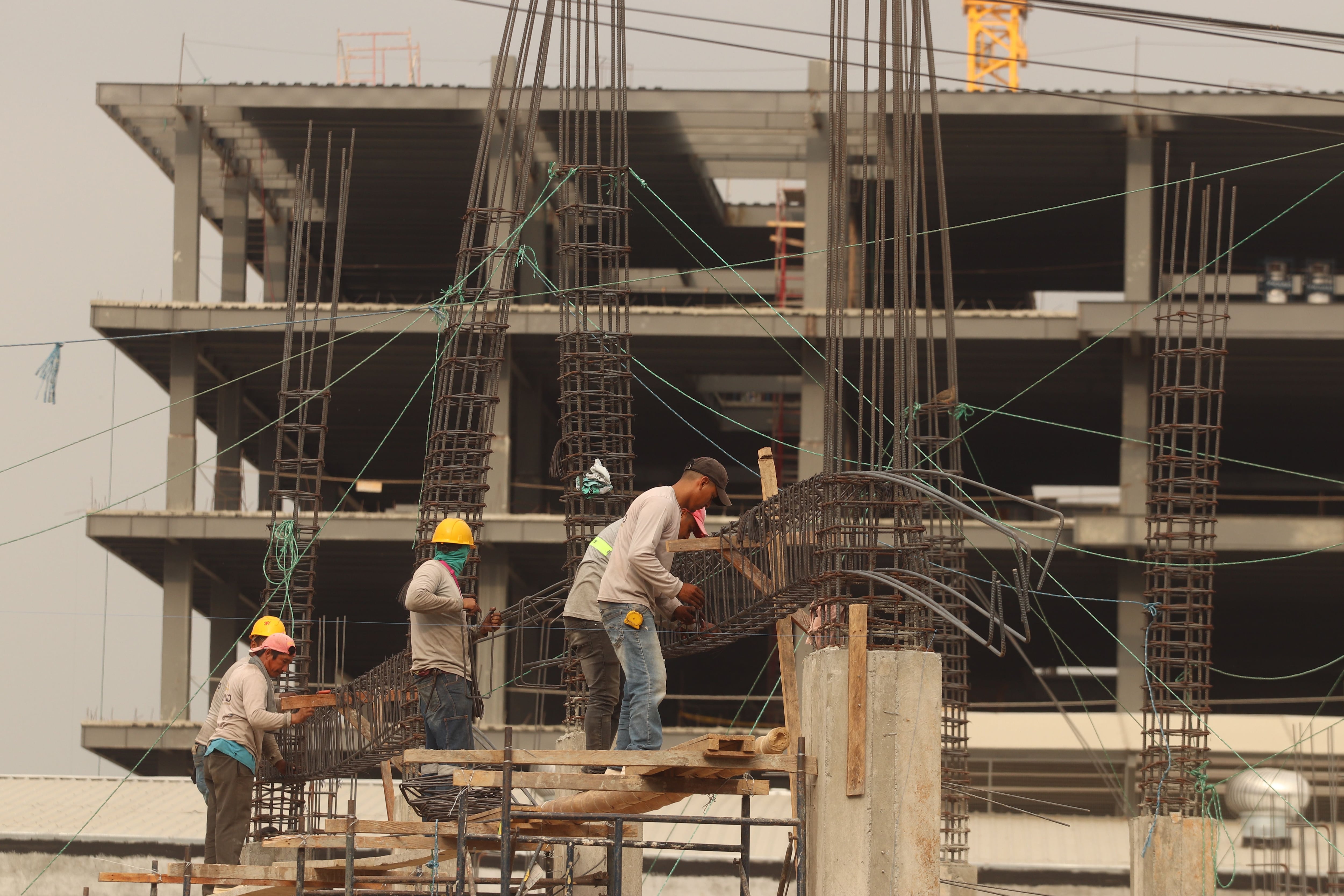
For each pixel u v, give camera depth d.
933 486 13.13
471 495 18.00
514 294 18.50
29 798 35.28
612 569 12.43
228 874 14.30
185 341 46.78
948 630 25.47
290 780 19.00
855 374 47.25
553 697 47.66
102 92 46.62
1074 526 44.41
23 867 31.30
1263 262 50.19
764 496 12.98
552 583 50.91
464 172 49.12
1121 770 37.47
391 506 60.34
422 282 58.59
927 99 45.12
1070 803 37.50
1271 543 44.00
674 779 11.96
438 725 13.99
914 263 12.52
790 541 12.32
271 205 51.94
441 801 13.73
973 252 56.00
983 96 45.22
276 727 16.53
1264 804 31.69
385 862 14.73
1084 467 59.09
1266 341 44.28
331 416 53.16
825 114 46.06
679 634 14.20
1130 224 45.56
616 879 11.68
